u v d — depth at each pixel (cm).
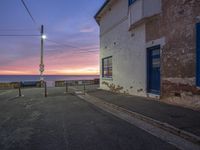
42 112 842
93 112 821
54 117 736
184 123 566
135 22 1120
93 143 457
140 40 1153
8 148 435
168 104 884
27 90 2075
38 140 483
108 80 1698
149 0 1015
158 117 644
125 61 1358
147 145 440
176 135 508
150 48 1077
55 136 511
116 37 1517
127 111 775
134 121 657
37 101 1200
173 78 882
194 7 766
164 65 940
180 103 845
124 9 1365
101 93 1468
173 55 879
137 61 1195
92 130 559
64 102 1134
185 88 814
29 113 827
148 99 1050
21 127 605
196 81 758
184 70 818
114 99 1106
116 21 1512
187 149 416
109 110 862
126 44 1340
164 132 535
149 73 1098
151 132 535
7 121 688
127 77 1328
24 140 485
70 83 2997
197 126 534
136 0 1107
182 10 823
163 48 945
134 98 1110
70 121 668
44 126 611
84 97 1373
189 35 790
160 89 977
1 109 938
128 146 436
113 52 1584
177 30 854
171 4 887
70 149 424
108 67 1742
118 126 597
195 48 762
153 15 995
